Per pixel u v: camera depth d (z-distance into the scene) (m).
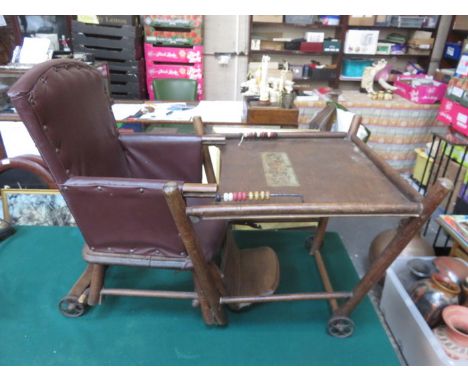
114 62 3.03
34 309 1.36
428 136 2.93
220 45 3.46
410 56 3.56
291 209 0.89
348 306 1.24
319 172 1.12
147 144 1.34
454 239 1.64
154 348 1.22
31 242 1.72
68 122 1.02
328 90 3.05
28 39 1.89
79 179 0.99
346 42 3.29
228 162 1.18
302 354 1.22
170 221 1.03
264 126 1.93
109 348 1.21
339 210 0.90
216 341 1.25
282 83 2.00
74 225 1.86
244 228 1.95
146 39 3.06
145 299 1.43
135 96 3.13
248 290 1.40
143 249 1.11
